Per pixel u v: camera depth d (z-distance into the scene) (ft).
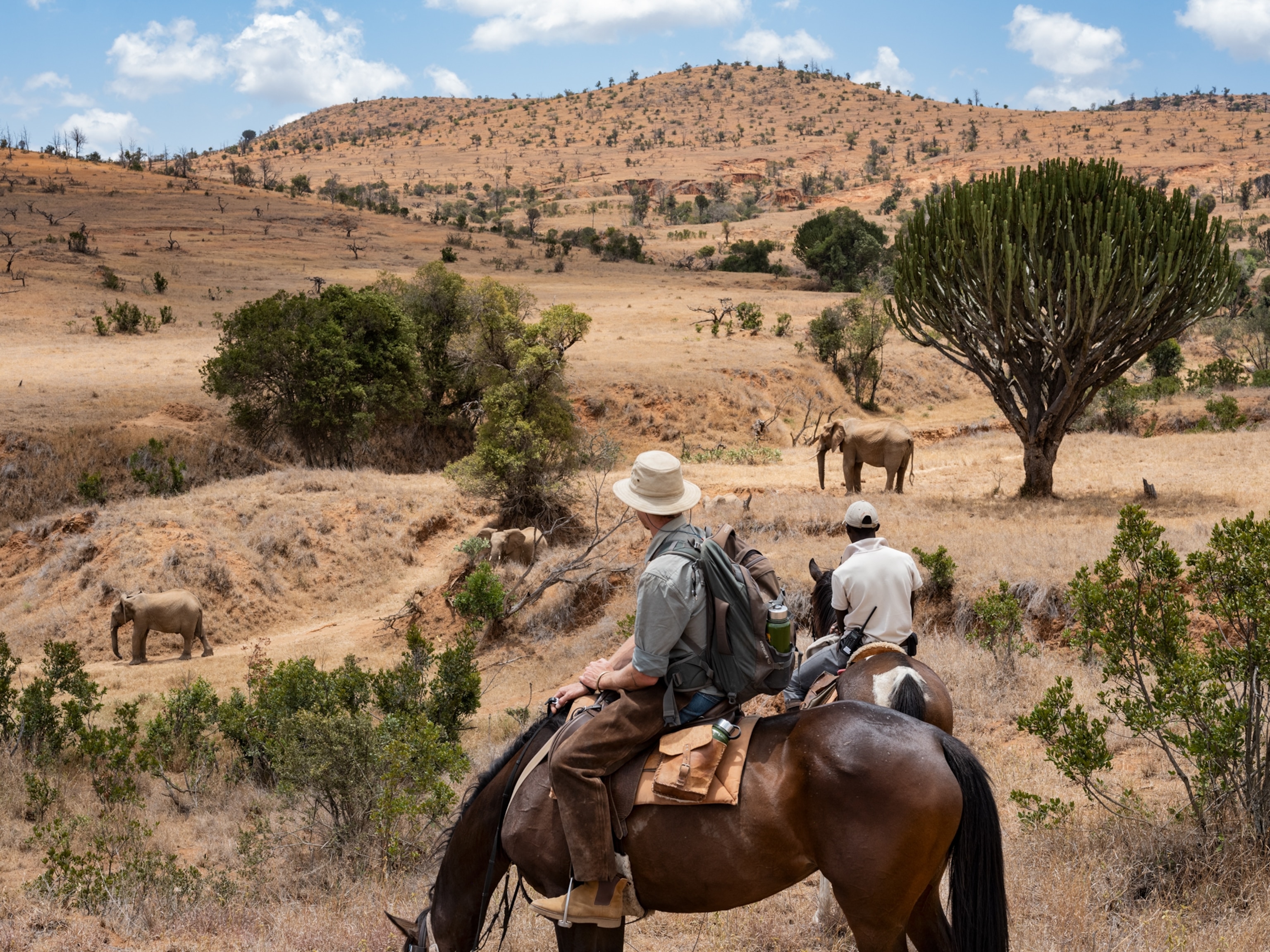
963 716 30.99
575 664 60.95
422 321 140.26
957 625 46.65
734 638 12.61
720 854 12.28
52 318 207.21
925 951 13.28
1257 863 17.85
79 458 111.96
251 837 28.19
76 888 23.17
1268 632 19.19
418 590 82.99
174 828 32.09
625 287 310.04
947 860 12.19
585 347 191.31
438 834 25.82
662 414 152.66
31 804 33.24
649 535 76.13
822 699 18.01
